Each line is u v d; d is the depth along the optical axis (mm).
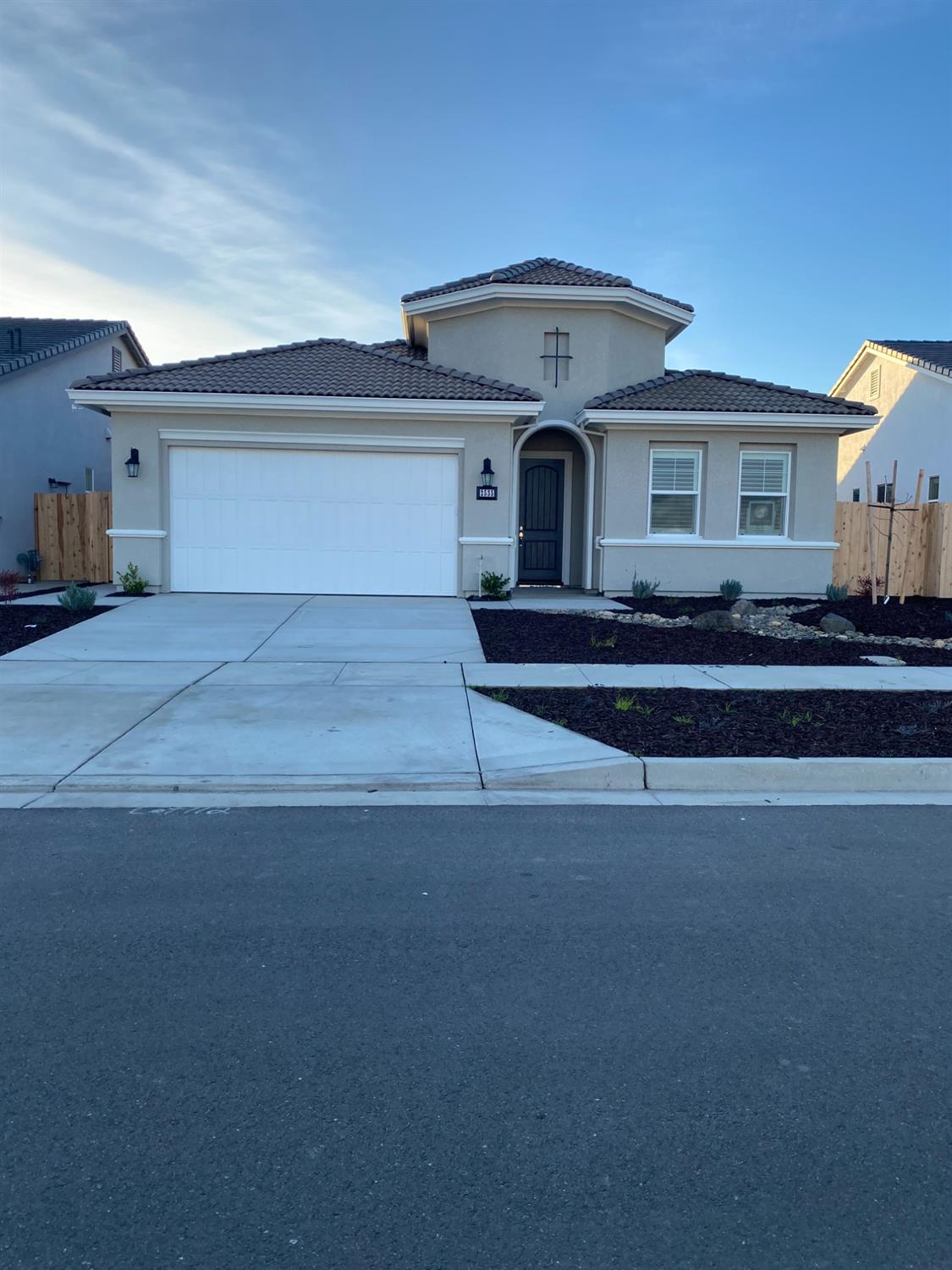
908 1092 3350
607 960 4332
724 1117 3197
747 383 18844
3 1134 3059
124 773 7090
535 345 18531
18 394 20672
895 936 4621
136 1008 3861
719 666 11422
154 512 16234
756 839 6039
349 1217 2711
